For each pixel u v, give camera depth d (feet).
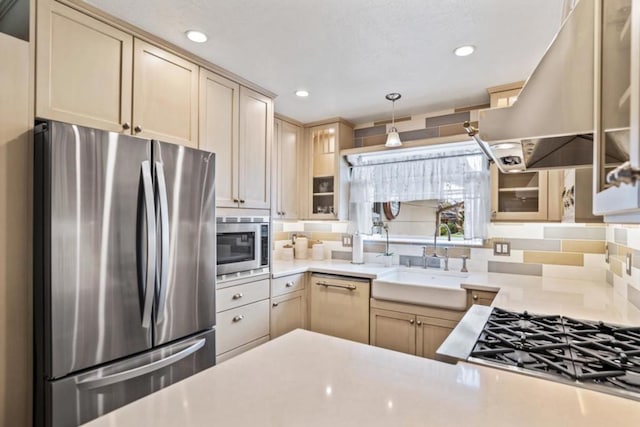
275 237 11.98
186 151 6.34
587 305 5.88
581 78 2.59
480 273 9.20
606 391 2.94
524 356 3.70
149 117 6.27
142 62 6.18
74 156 4.81
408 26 5.81
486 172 9.02
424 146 9.28
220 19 5.71
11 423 4.56
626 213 1.82
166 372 5.92
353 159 11.08
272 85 8.42
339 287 9.56
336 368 3.23
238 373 3.11
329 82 8.19
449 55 6.80
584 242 8.20
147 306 5.53
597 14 2.00
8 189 4.59
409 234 10.70
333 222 12.05
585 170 4.96
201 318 6.61
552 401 2.67
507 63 7.11
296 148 11.28
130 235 5.38
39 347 4.71
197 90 7.16
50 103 5.00
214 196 6.93
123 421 2.37
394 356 3.52
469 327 4.68
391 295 8.54
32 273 4.77
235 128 8.02
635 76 1.19
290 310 9.54
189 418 2.41
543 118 2.79
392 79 7.98
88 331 4.92
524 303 6.02
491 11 5.35
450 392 2.79
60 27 5.13
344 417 2.42
